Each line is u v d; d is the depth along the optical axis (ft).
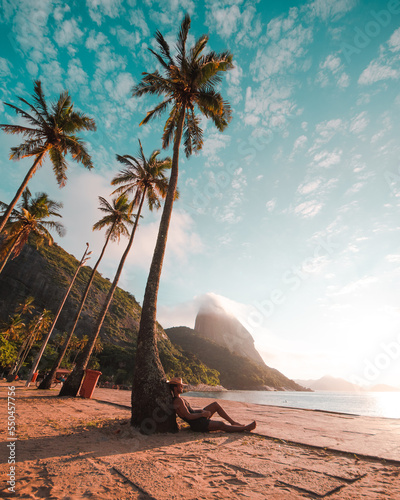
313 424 18.85
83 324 339.16
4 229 72.02
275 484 8.36
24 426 16.44
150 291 22.65
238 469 9.76
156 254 24.72
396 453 11.40
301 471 9.54
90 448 12.31
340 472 9.41
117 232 66.13
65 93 58.54
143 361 18.84
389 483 8.40
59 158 60.95
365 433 15.76
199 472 9.41
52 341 248.32
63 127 58.29
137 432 15.87
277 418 21.61
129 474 9.00
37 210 78.69
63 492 7.41
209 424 16.10
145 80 37.11
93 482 8.28
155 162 57.88
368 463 10.42
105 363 285.02
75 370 41.14
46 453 11.13
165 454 11.68
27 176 52.70
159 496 7.32
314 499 7.27
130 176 56.29
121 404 30.14
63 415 21.80
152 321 21.16
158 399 16.81
